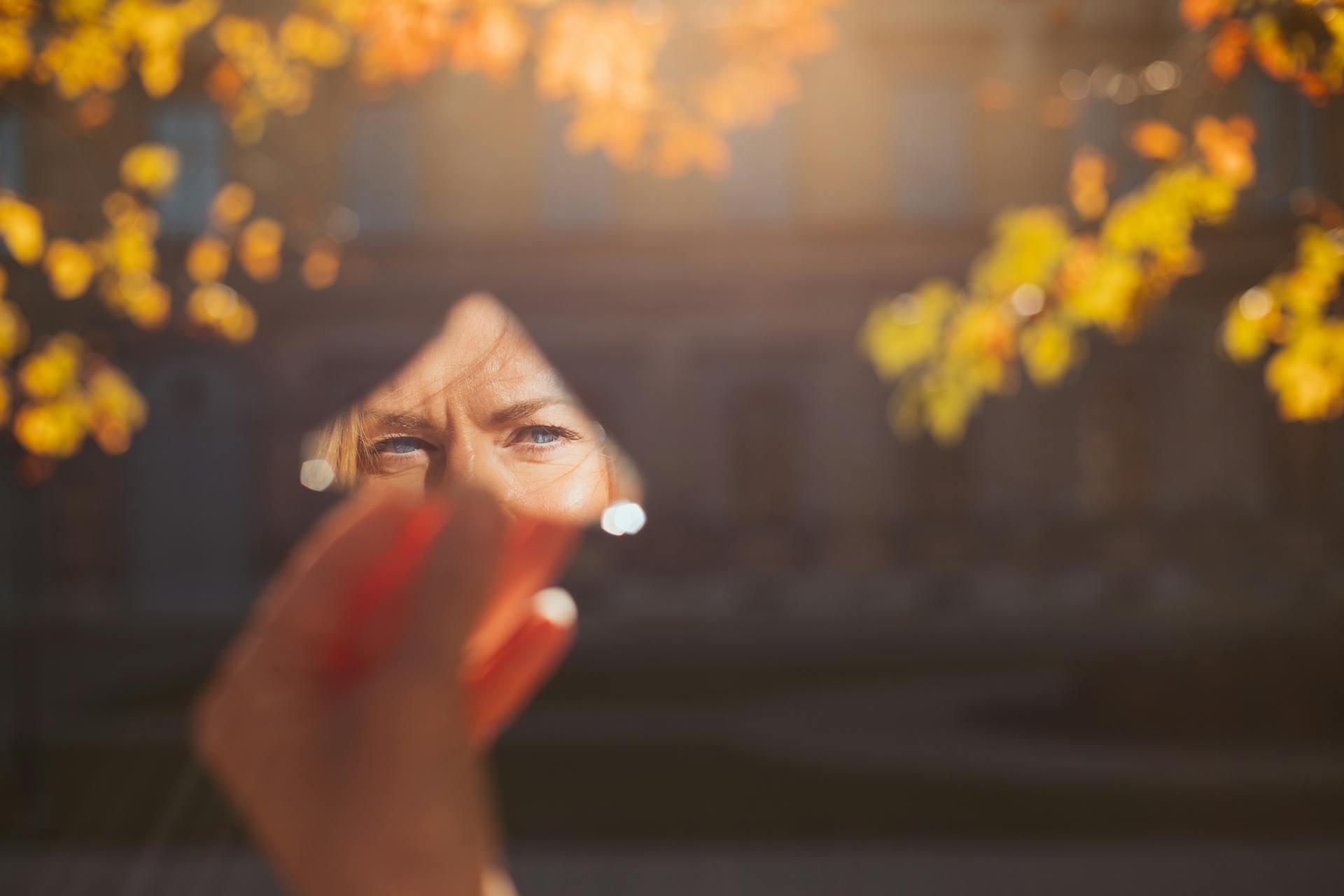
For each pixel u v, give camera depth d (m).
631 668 17.38
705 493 26.47
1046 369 3.74
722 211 26.73
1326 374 3.16
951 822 7.77
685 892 6.20
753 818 7.96
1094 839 7.22
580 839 7.40
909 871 6.55
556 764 9.93
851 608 25.02
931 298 3.82
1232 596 24.59
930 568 25.75
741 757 10.07
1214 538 25.44
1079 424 26.14
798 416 26.73
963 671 16.44
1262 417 25.61
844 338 26.56
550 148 26.41
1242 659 10.64
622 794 8.77
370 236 25.59
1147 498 26.03
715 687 15.00
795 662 18.08
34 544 13.88
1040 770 9.00
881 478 26.38
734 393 26.77
